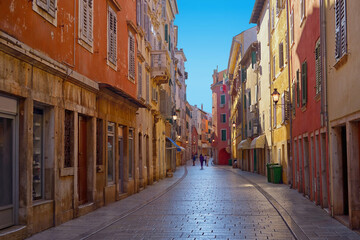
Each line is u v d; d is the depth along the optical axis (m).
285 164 26.30
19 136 10.09
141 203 17.45
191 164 82.69
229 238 10.08
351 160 10.80
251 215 13.83
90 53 15.18
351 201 10.80
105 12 17.22
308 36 17.08
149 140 28.86
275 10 28.11
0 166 9.44
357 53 9.84
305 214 13.59
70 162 13.17
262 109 35.38
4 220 9.55
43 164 11.64
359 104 9.73
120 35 19.86
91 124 15.23
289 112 22.02
